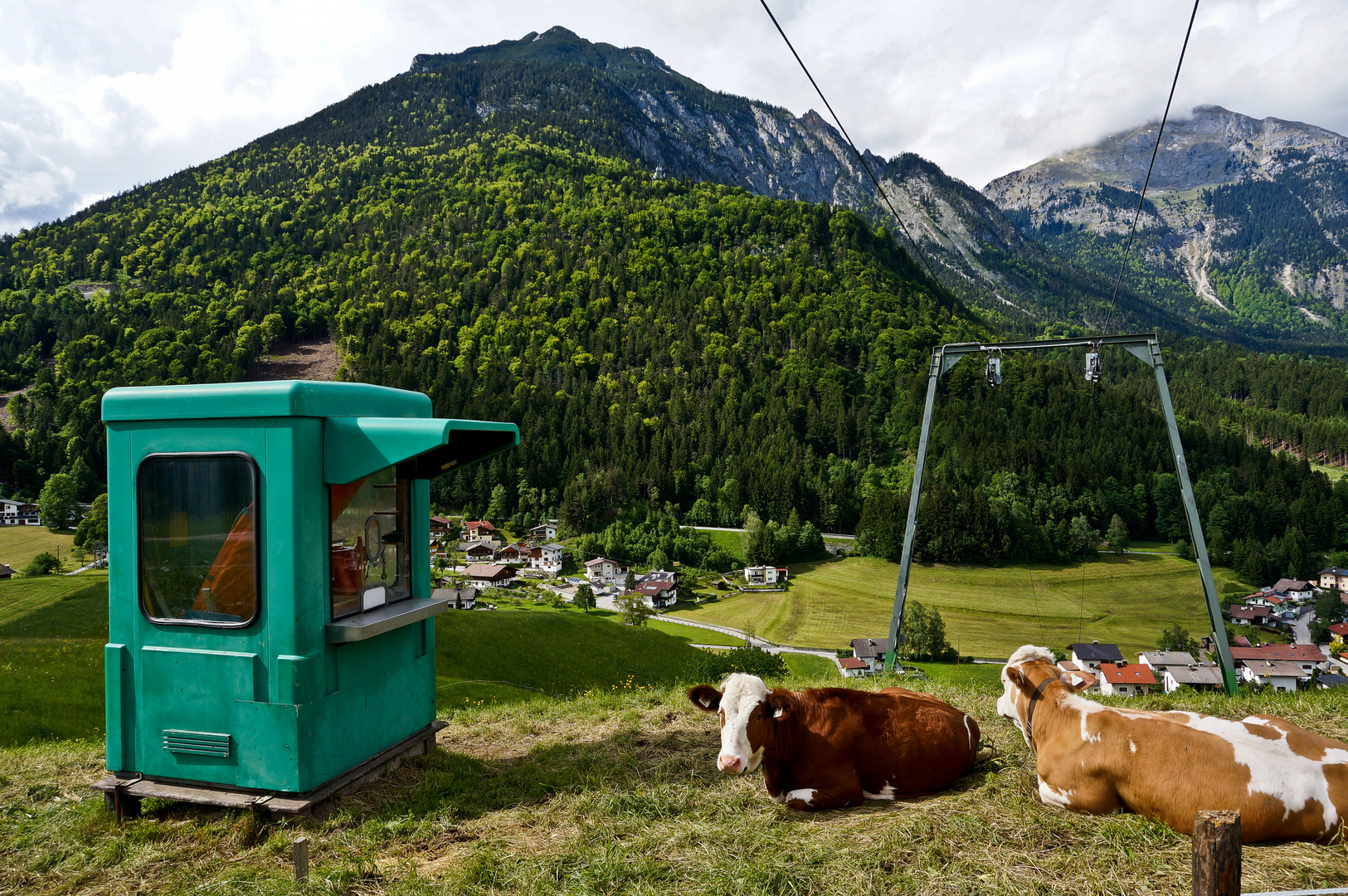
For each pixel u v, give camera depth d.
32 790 6.61
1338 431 167.88
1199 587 95.06
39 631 36.78
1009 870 3.73
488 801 5.67
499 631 41.94
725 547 117.19
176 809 5.71
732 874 3.90
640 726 7.65
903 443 149.50
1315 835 3.70
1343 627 77.56
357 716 5.94
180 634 5.64
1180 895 3.37
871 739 4.85
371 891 4.27
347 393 5.89
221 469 5.57
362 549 6.16
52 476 118.69
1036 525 106.56
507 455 150.00
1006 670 5.00
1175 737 4.06
